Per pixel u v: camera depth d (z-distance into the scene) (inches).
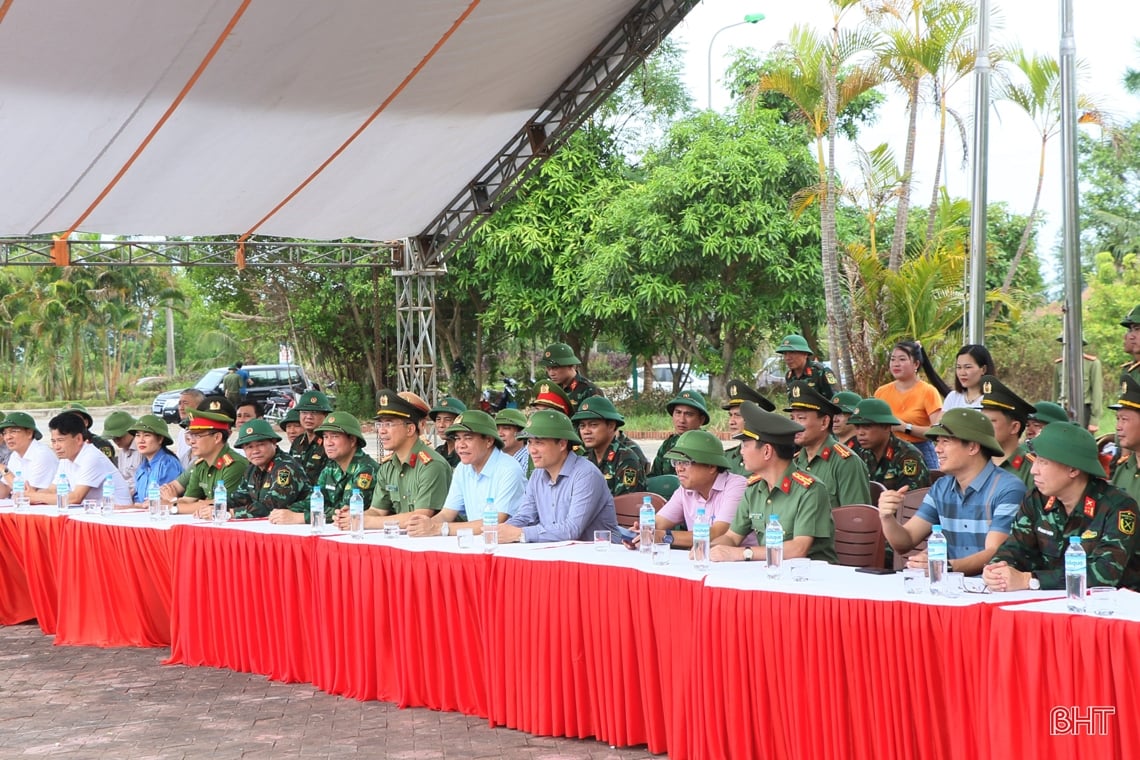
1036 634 154.6
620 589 203.3
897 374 335.0
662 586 197.0
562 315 848.9
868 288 647.8
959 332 676.1
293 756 208.7
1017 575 172.1
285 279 1025.5
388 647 240.8
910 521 217.6
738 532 229.1
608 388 1063.0
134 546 291.6
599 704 207.3
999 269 890.7
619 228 804.6
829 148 657.6
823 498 217.6
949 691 163.5
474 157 474.6
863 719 170.9
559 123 449.1
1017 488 204.8
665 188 778.8
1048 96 658.8
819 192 657.6
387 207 506.0
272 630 261.4
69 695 255.1
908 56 635.5
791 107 879.1
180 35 347.9
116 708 243.8
